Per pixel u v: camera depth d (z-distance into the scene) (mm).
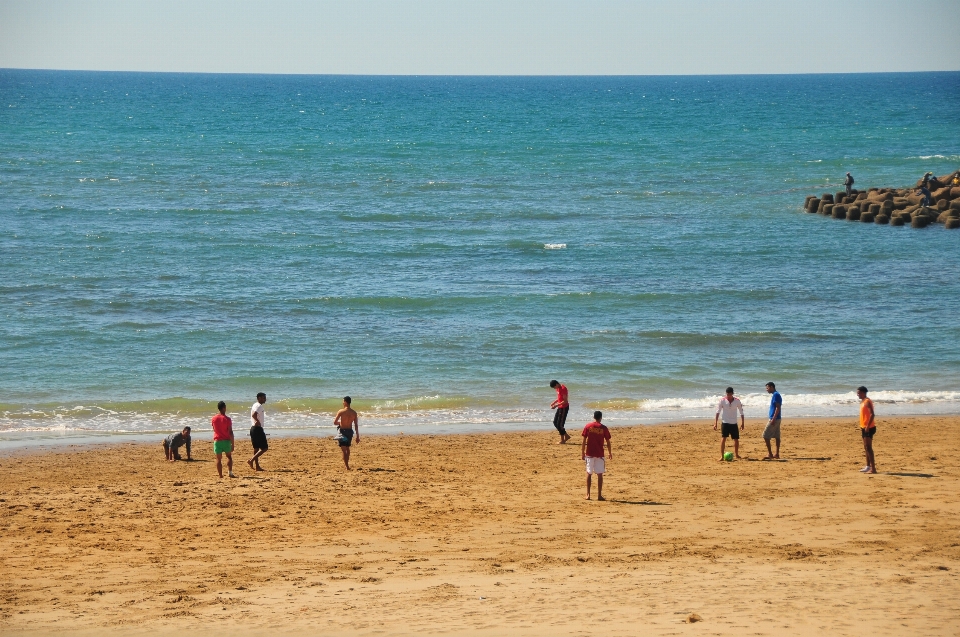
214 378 24703
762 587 10102
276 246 41906
